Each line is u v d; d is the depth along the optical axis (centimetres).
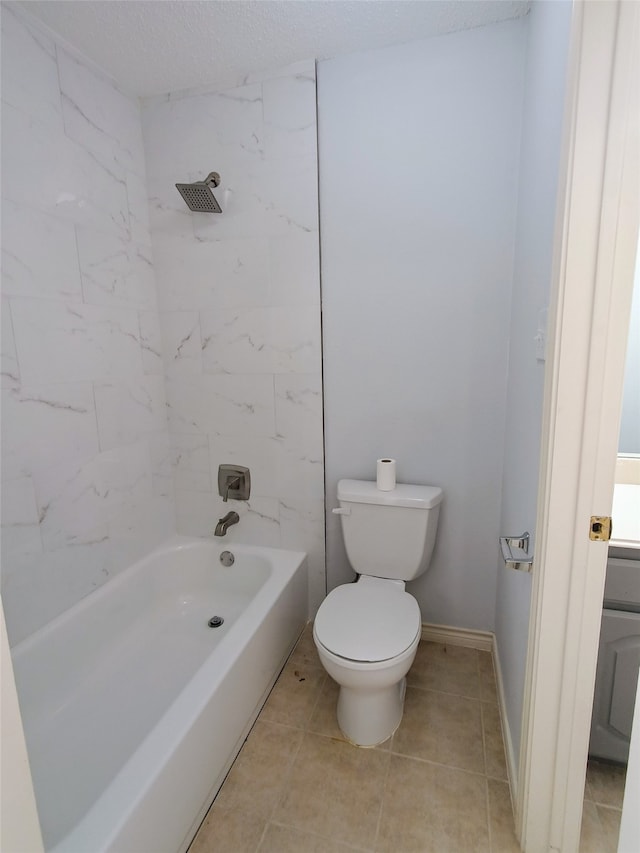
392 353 172
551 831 105
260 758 136
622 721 120
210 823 118
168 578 201
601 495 87
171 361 199
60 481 150
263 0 129
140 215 183
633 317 149
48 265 142
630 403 152
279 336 183
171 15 133
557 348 85
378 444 181
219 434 200
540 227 110
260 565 196
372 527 169
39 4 128
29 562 141
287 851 111
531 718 101
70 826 109
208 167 178
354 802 123
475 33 145
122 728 139
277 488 197
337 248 170
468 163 153
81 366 157
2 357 129
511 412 151
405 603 151
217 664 132
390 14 137
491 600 180
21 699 135
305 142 165
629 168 76
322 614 145
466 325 163
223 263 184
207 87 171
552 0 103
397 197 161
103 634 167
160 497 204
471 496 174
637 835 61
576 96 76
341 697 146
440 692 162
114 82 166
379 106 157
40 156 138
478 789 126
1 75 125
